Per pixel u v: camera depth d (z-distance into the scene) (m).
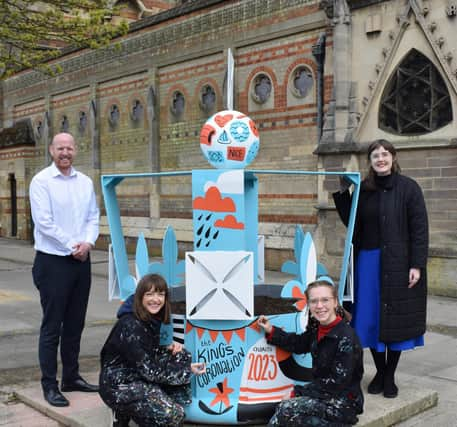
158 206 15.01
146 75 15.15
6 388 4.96
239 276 3.71
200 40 13.45
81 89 17.67
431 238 9.39
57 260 4.38
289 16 11.53
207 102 13.60
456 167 9.08
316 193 11.32
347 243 4.26
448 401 4.66
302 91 11.53
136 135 15.62
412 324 4.34
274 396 3.82
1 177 21.55
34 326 7.33
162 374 3.60
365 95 10.20
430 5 9.22
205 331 3.81
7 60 11.16
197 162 13.95
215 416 3.76
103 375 3.61
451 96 9.06
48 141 19.20
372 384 4.52
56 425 4.15
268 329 3.76
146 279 3.59
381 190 4.44
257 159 12.41
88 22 11.09
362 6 10.09
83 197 4.57
